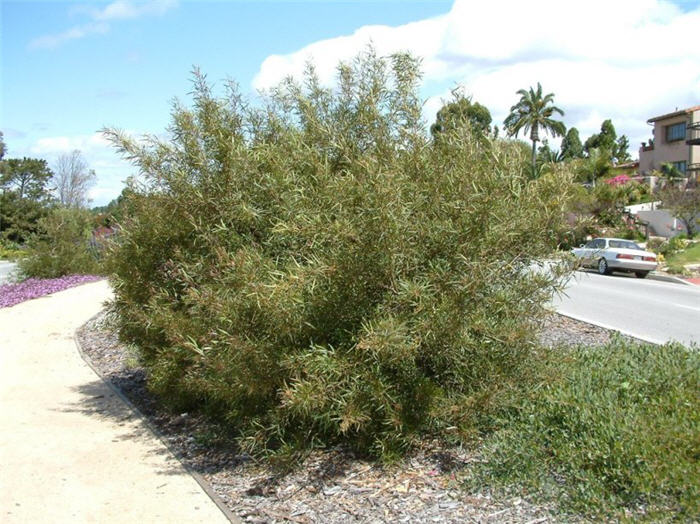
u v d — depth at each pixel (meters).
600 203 30.86
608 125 79.25
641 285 18.47
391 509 3.70
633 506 3.41
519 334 4.27
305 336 4.29
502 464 3.97
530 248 4.54
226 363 4.26
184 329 5.02
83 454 4.93
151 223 5.75
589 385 4.65
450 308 4.04
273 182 4.83
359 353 4.12
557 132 55.00
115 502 4.04
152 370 5.92
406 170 4.63
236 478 4.40
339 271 4.09
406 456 4.34
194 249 5.43
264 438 4.55
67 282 19.52
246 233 5.12
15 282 20.56
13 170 66.50
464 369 4.46
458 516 3.54
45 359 8.70
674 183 36.00
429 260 4.35
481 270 4.03
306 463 4.42
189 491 4.19
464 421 4.25
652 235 36.19
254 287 4.02
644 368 5.16
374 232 4.02
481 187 4.18
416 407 4.29
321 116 5.50
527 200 4.41
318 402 3.90
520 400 4.53
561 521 3.38
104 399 6.59
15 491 4.23
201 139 5.32
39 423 5.76
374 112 5.03
